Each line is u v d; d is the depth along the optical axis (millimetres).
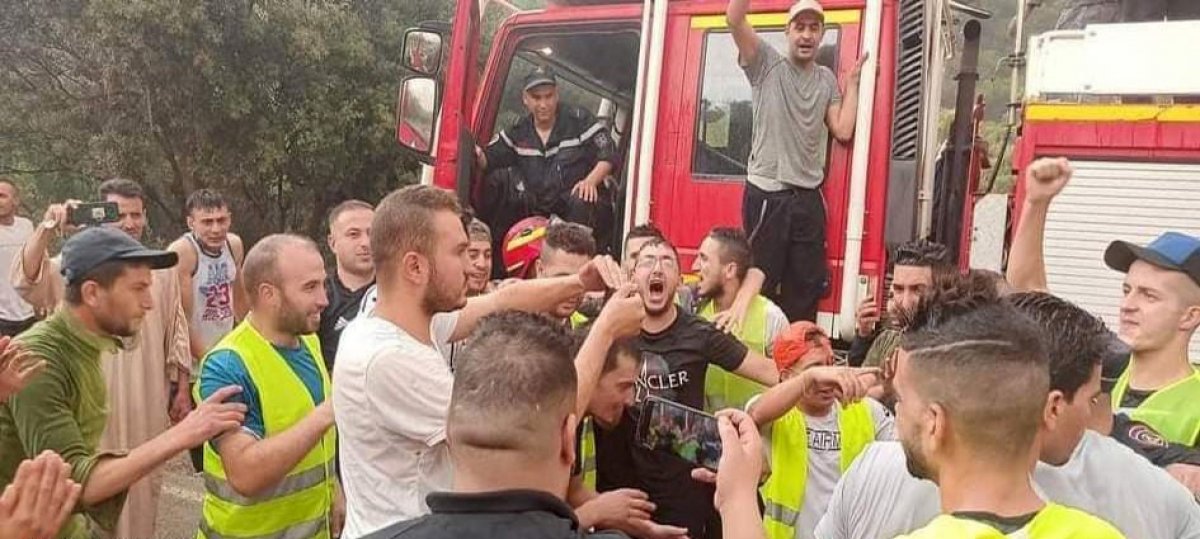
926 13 4793
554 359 1549
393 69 13484
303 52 12398
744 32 3939
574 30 5207
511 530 1427
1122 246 2621
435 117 5031
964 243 5230
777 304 4090
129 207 4820
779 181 4023
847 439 2969
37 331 2598
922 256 3457
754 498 1948
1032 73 3834
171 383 4758
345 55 12977
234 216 13805
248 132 12656
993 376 1406
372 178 13742
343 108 12898
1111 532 1305
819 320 4094
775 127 4020
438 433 2014
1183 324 2498
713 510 2877
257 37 12156
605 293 3398
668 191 4496
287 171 13266
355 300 3922
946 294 1667
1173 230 3543
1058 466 1835
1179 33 3566
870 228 3998
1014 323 1465
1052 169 2525
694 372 3121
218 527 2773
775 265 4051
